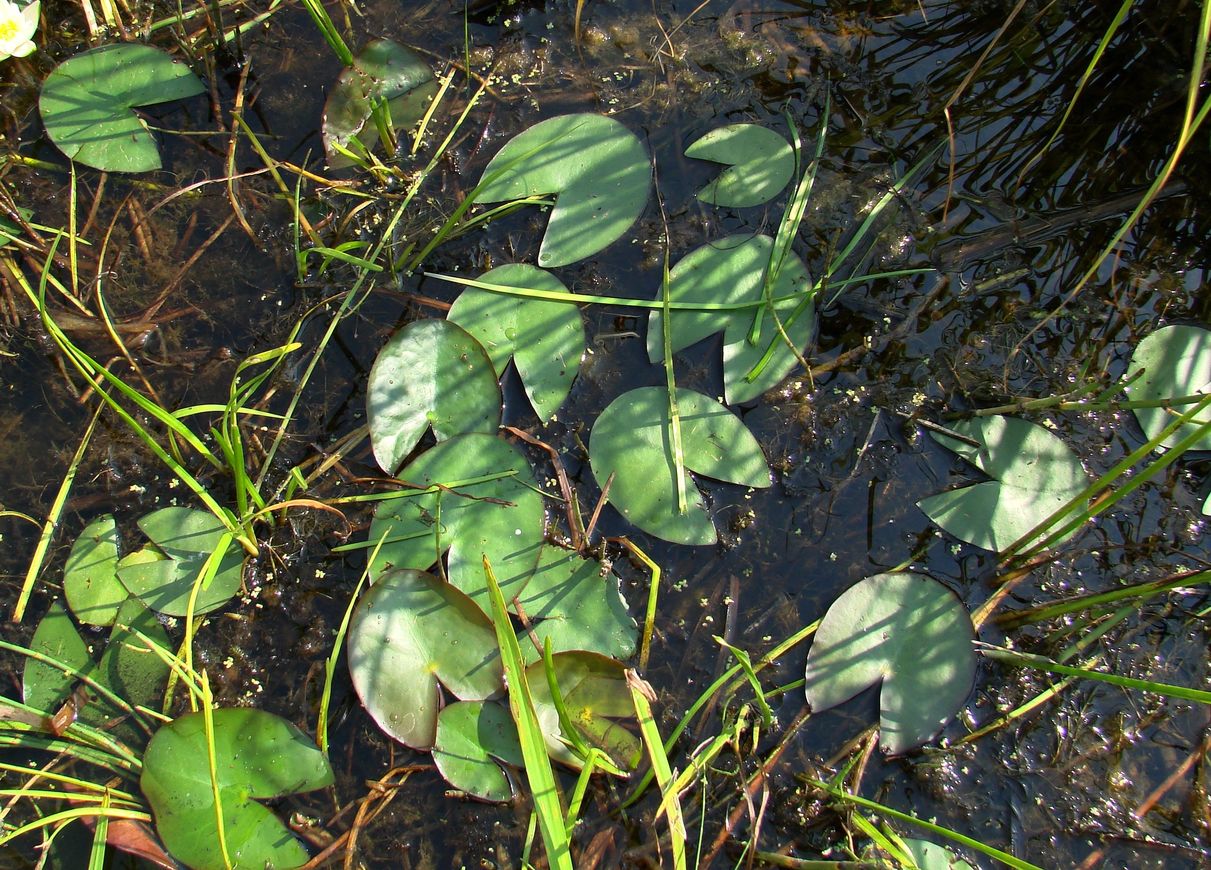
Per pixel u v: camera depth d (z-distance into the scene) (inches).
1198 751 45.7
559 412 49.6
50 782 45.1
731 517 48.4
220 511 46.3
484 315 49.6
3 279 51.3
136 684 45.9
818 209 52.7
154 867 43.6
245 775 44.0
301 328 50.7
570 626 45.8
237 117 51.9
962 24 56.4
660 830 44.5
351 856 44.0
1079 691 46.4
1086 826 44.8
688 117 54.4
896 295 51.6
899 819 44.8
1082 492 46.6
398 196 52.5
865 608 45.9
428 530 46.4
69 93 52.8
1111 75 55.0
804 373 50.3
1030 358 50.6
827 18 56.5
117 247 52.1
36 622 47.1
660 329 49.9
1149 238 52.5
